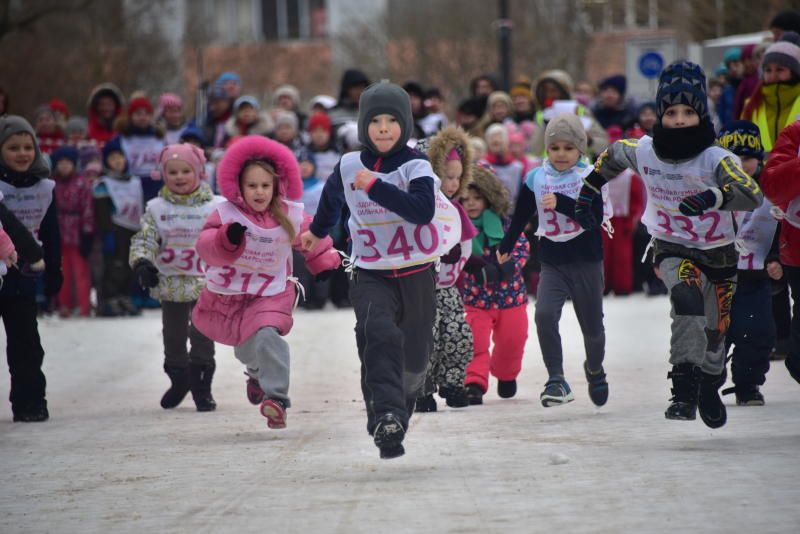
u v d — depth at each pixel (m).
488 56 98.81
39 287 44.81
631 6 84.31
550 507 14.03
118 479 16.84
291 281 20.78
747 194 17.16
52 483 16.77
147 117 43.94
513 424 20.53
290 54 109.38
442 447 18.33
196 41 103.44
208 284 20.58
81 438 20.78
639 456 16.95
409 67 103.38
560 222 22.11
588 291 22.14
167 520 14.21
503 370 24.42
